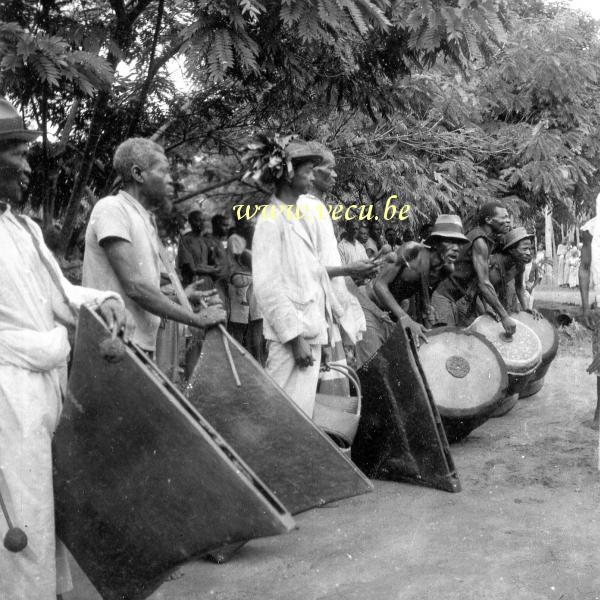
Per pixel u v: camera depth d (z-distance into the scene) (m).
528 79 10.56
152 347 3.81
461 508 4.52
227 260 8.09
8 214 3.02
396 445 5.04
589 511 4.40
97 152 7.28
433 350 5.84
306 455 3.95
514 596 3.34
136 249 3.65
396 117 8.75
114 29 6.03
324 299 4.77
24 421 2.83
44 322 2.99
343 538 4.09
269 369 4.68
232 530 2.72
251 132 7.99
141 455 2.82
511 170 10.37
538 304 16.48
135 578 2.90
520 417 6.89
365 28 5.21
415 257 6.21
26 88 5.31
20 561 2.79
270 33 5.61
